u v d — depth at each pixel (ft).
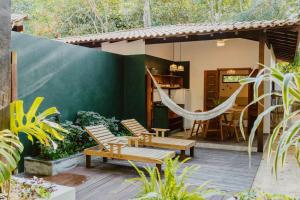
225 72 32.63
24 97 16.83
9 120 9.70
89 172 16.21
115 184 14.14
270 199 8.33
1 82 9.48
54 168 15.85
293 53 32.78
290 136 5.48
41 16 61.00
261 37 21.61
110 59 25.29
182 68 31.19
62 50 19.88
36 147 17.22
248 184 14.40
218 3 63.16
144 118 26.40
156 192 7.28
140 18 61.98
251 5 62.18
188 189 13.52
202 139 25.94
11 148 7.97
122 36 26.03
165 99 23.53
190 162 18.67
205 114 21.30
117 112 26.43
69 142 18.20
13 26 23.76
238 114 29.19
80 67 21.67
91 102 22.97
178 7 60.80
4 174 7.38
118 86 26.48
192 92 32.89
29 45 17.19
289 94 5.63
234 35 22.74
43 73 18.24
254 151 21.88
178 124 31.27
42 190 9.71
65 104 20.18
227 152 21.70
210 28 22.70
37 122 9.18
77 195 12.62
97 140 17.26
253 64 29.89
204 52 32.17
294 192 13.35
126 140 19.66
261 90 25.71
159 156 15.90
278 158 5.50
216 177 15.53
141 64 26.45
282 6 56.34
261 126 21.67
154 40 25.85
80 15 62.54
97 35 29.91
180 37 24.77
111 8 61.98
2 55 9.52
